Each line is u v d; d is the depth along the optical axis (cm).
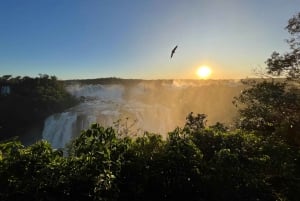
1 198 454
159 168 548
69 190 471
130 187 523
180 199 552
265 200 570
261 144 690
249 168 603
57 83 8981
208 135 690
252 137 707
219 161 566
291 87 1770
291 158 716
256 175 592
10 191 455
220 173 557
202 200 546
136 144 581
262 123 1603
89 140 542
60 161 500
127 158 545
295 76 1805
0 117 7231
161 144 598
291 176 636
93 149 518
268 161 620
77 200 474
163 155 557
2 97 7956
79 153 534
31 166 479
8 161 475
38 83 8594
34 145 509
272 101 1625
